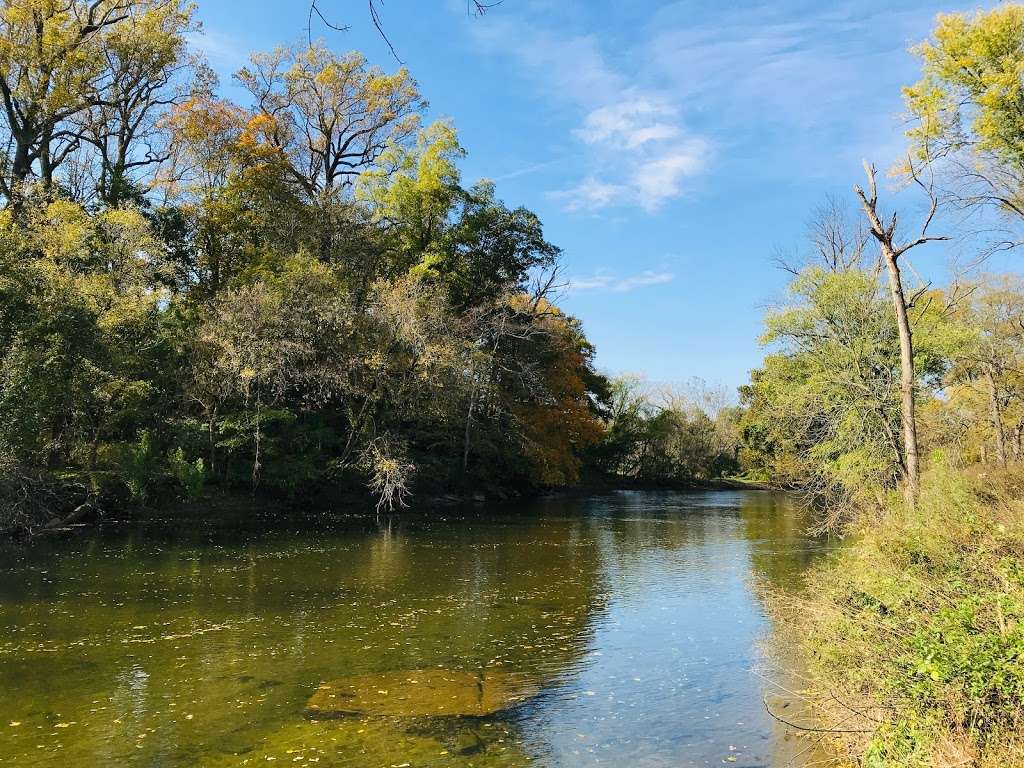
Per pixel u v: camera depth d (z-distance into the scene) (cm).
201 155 3659
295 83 4372
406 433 3581
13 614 1245
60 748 711
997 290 2700
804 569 1842
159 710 817
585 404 5162
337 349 3100
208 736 746
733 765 688
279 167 3812
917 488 1345
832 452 2195
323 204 3847
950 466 1382
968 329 2280
